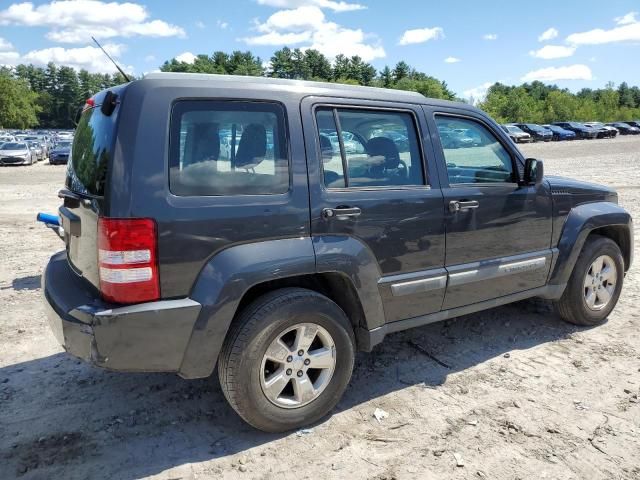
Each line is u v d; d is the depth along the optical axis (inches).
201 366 113.9
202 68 4434.1
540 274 174.7
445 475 111.9
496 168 163.5
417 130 147.1
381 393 145.4
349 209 128.3
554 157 1140.5
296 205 122.2
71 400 140.9
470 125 159.9
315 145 127.4
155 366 110.7
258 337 116.3
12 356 166.7
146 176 106.7
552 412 135.5
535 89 4972.9
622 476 111.7
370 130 138.9
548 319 199.2
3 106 4156.0
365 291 133.2
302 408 125.8
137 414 134.6
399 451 120.0
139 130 107.5
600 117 3836.1
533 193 168.2
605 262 191.0
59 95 5580.7
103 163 109.8
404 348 173.8
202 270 112.0
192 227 109.9
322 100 130.6
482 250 157.5
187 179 111.2
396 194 138.5
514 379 152.9
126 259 105.3
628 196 505.4
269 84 124.8
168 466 114.7
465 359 166.1
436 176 148.2
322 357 127.2
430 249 145.5
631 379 152.4
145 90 109.8
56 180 768.3
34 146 1304.1
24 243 327.9
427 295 147.1
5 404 138.6
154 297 108.1
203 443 122.9
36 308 208.4
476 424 130.1
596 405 138.6
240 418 133.1
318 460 117.0
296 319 120.9
